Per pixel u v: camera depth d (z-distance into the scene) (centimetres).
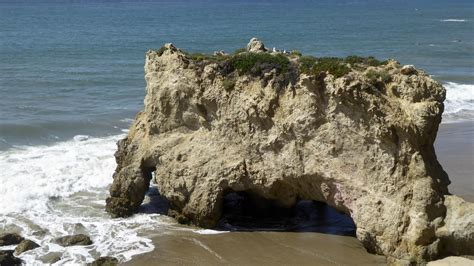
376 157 2202
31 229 2486
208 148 2522
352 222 2581
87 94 5347
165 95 2588
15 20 14350
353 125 2223
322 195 2378
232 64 2477
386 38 11375
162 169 2603
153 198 2856
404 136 2156
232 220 2606
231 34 11600
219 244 2372
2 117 4366
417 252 2083
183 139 2591
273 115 2388
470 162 3391
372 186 2206
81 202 2814
